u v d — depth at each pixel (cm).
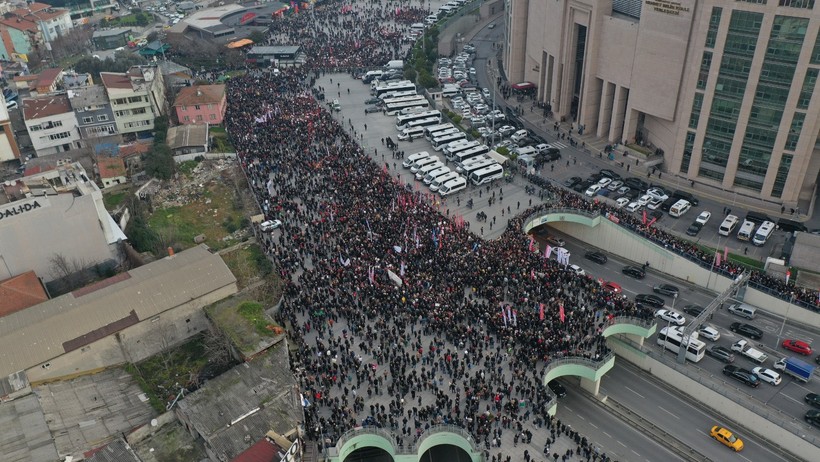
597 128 14300
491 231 10550
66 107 13988
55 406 7031
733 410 7762
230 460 6053
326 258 9475
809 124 10381
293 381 7019
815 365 8225
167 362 7975
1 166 13300
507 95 16750
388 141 13812
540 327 8069
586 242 11281
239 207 11706
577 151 13700
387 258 9338
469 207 11331
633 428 7694
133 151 13150
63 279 9362
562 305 8131
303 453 6500
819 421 7275
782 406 7606
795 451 7275
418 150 13725
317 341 7775
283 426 6500
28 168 12412
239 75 18350
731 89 11038
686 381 8188
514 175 12469
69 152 13225
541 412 7112
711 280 9644
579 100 14350
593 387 8144
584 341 8031
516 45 17025
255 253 9981
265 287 8812
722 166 11788
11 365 7144
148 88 14125
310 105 15575
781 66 10325
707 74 11225
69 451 6394
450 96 16738
